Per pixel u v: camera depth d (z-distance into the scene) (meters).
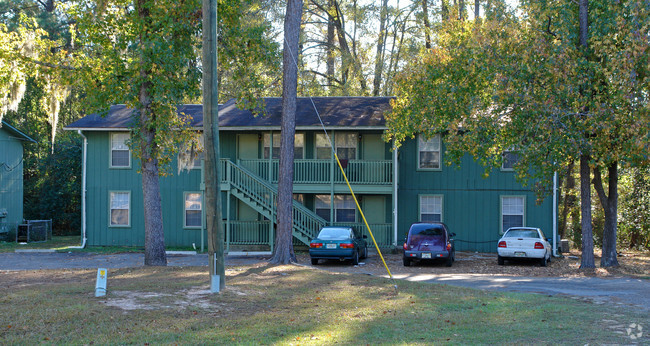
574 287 14.67
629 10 17.41
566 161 19.30
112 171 28.16
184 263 21.28
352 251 20.42
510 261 22.66
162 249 18.20
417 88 21.61
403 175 27.45
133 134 17.64
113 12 18.25
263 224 27.16
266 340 8.26
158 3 17.08
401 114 22.56
